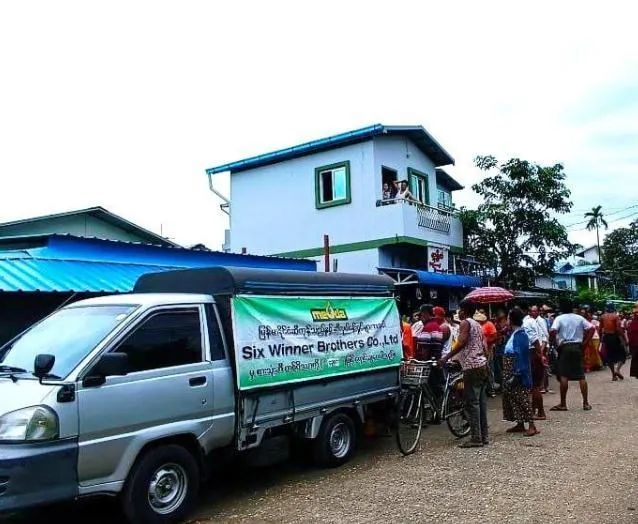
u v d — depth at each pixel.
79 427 5.05
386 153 20.30
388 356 8.51
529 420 9.21
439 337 10.61
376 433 9.03
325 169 20.77
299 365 7.08
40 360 5.02
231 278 6.51
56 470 4.87
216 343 6.35
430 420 9.41
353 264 19.84
